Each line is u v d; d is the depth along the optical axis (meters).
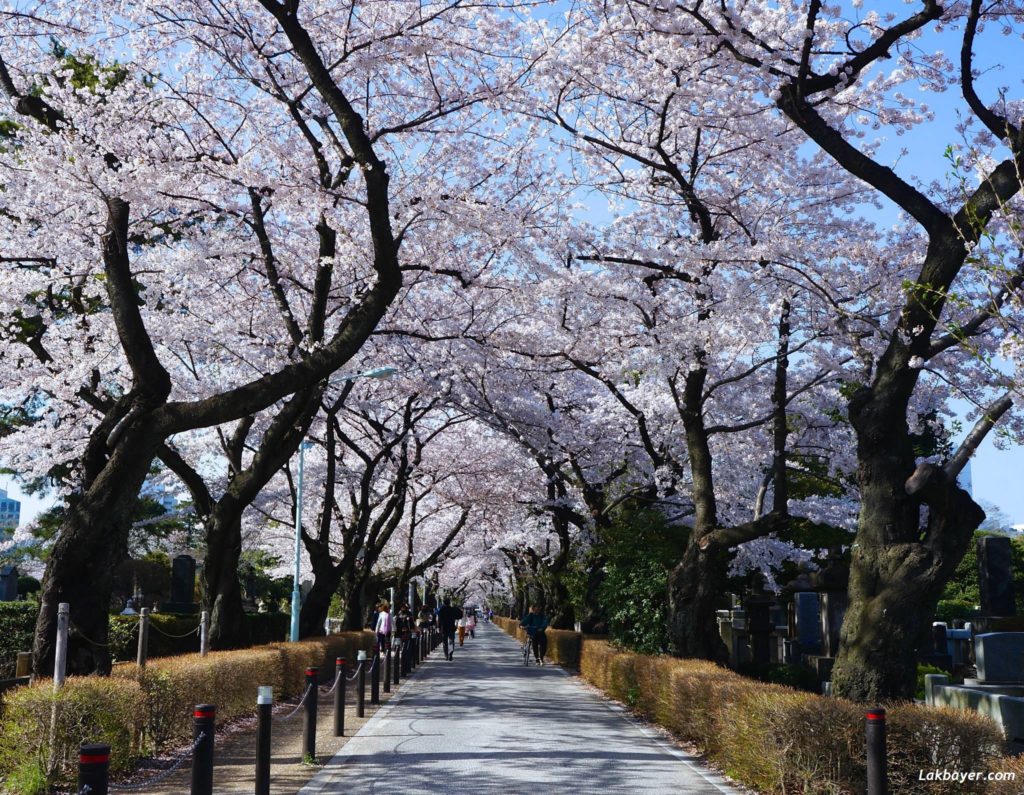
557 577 31.83
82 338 17.58
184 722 11.27
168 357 20.92
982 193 10.06
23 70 14.63
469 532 43.38
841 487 24.25
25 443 19.73
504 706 16.86
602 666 19.95
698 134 16.66
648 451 20.81
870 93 14.95
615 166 17.64
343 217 16.98
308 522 36.34
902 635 9.72
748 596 22.61
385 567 48.22
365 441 32.34
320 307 15.98
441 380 23.95
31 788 8.10
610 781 9.64
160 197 14.97
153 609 30.19
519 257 17.23
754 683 10.48
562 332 19.45
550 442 25.45
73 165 12.34
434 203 15.56
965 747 7.85
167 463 18.97
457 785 9.31
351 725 14.04
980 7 10.45
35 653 10.32
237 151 16.62
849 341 15.47
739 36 11.60
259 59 14.86
